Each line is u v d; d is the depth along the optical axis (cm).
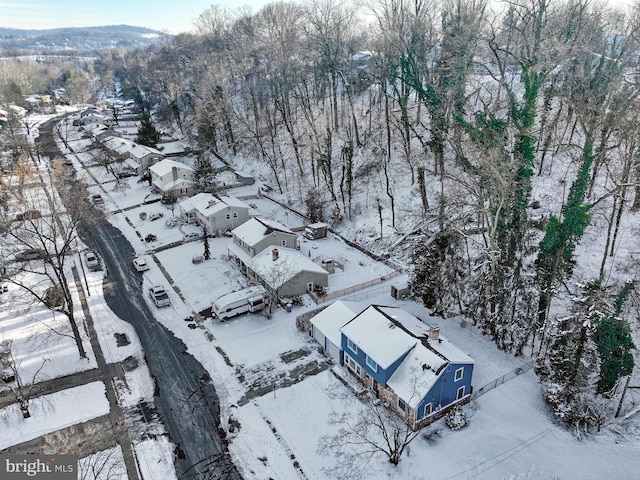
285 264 4266
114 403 3159
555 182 4775
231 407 3091
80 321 4072
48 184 7438
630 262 3650
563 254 3328
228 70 9194
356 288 4356
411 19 5538
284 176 7094
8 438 2884
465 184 3697
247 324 3947
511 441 2750
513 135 3975
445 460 2647
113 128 11444
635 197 4097
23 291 4528
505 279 3506
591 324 2766
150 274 4850
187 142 9888
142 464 2695
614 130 3991
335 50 6819
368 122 6944
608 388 2872
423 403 2794
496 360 3394
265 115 8100
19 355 3631
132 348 3709
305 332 3825
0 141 9356
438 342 3088
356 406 3055
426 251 4031
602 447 2673
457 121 4191
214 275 4750
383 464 2636
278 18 9000
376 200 5625
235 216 5728
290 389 3228
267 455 2744
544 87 5766
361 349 3131
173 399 3183
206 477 2614
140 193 7356
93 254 5100
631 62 5397
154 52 17500
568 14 5062
